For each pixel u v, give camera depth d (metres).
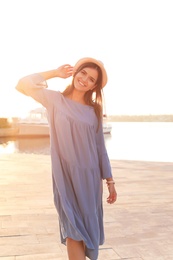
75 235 2.02
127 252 3.29
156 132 68.31
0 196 5.89
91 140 2.11
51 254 3.19
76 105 2.12
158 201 5.63
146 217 4.61
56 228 4.00
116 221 4.41
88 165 2.09
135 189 6.73
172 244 3.53
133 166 10.57
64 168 2.07
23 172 9.01
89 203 2.09
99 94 2.18
